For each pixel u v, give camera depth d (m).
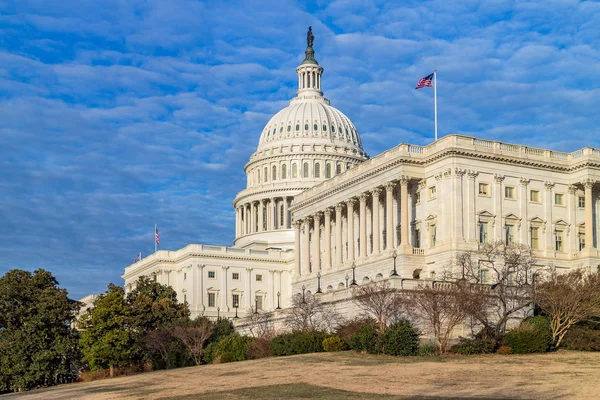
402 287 100.06
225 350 107.38
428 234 121.38
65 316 117.69
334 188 143.88
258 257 191.62
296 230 159.62
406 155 122.56
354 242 139.12
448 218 116.81
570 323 92.44
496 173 119.81
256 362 90.38
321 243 153.12
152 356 119.12
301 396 61.69
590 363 77.88
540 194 123.44
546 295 94.75
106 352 113.88
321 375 73.75
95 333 115.25
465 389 62.25
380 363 80.56
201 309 182.62
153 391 73.00
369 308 99.38
